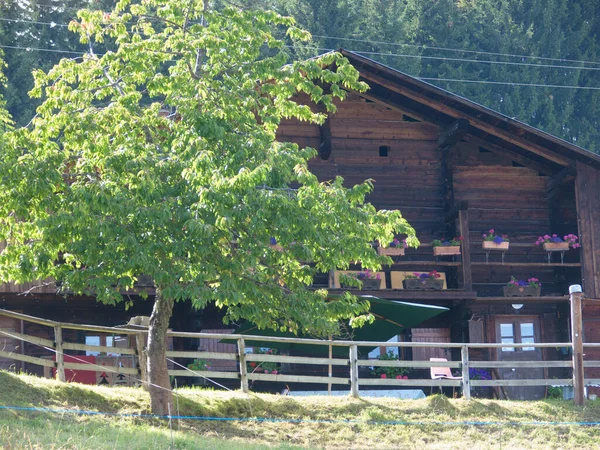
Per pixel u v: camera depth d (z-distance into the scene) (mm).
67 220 28391
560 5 102125
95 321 48344
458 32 97875
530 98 93938
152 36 33375
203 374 37156
